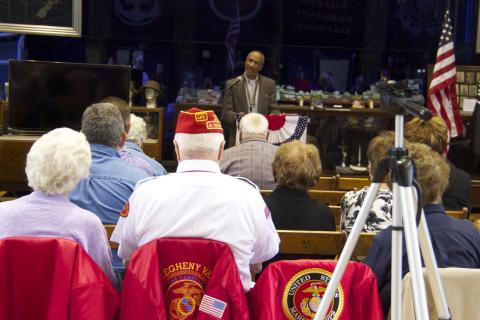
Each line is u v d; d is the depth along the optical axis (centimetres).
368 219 318
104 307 215
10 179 621
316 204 334
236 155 433
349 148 812
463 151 782
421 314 192
